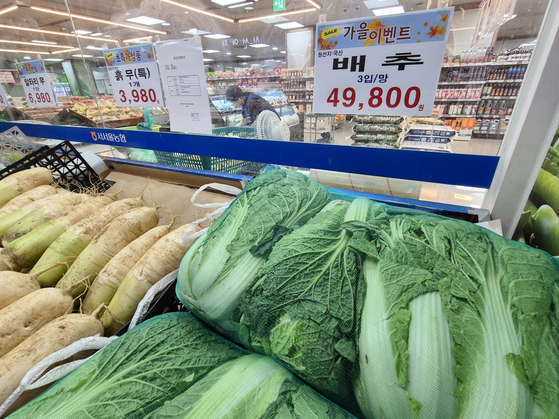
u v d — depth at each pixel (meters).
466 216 0.72
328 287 0.40
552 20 0.57
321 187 0.59
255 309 0.44
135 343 0.51
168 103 1.11
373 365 0.35
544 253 0.39
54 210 1.01
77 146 2.26
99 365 0.48
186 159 1.48
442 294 0.36
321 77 0.78
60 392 0.45
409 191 0.91
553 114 0.60
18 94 2.01
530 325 0.33
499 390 0.30
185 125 1.12
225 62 1.77
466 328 0.33
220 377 0.44
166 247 0.72
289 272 0.42
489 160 0.71
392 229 0.44
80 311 0.74
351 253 0.42
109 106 1.79
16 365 0.54
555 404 0.29
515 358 0.31
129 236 0.84
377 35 0.68
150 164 1.31
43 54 2.03
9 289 0.69
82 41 1.84
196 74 0.99
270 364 0.45
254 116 1.30
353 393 0.38
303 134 1.13
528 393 0.30
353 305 0.38
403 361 0.34
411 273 0.38
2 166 1.62
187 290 0.53
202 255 0.51
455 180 0.77
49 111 1.79
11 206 1.08
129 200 1.00
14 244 0.87
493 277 0.36
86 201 1.04
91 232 0.88
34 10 1.87
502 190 0.71
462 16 0.76
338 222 0.47
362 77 0.73
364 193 0.85
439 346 0.33
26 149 1.67
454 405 0.32
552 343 0.32
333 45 0.73
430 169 0.78
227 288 0.47
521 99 0.65
